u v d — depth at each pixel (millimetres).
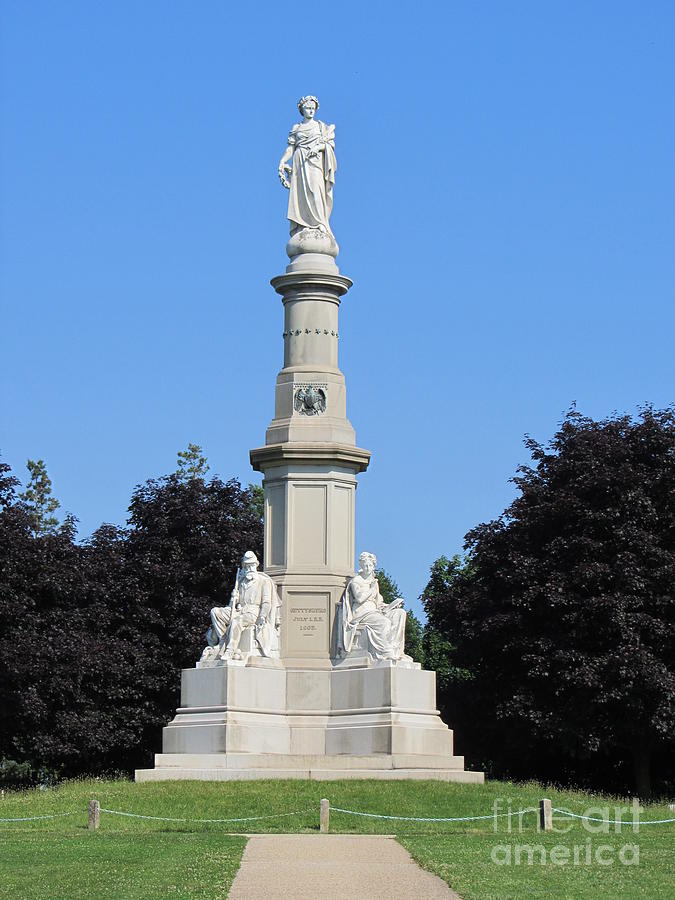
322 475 46438
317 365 47562
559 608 54594
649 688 51719
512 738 56438
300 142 49500
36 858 27625
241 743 42656
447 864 26688
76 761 61188
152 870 25594
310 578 45656
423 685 43969
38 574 58562
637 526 55156
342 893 23203
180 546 65938
